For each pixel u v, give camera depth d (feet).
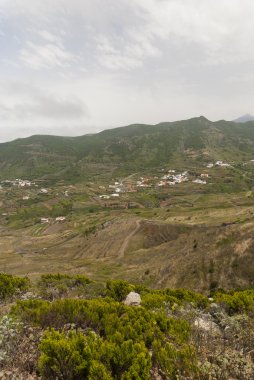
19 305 34.42
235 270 136.56
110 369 19.15
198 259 160.35
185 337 25.57
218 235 176.14
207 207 467.52
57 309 29.35
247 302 44.14
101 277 208.13
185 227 333.01
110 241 352.28
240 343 25.91
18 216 650.43
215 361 21.61
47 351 19.29
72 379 18.86
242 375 20.02
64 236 444.14
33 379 19.04
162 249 263.70
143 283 173.68
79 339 20.54
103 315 28.14
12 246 429.38
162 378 19.94
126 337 24.06
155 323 26.55
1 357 20.63
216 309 42.04
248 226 169.07
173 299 46.52
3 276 67.31
